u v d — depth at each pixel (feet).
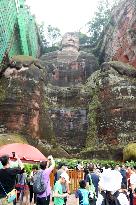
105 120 111.04
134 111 107.96
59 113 123.65
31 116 108.78
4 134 98.68
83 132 120.16
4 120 105.81
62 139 119.85
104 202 23.85
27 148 49.85
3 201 23.09
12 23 125.70
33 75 117.50
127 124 106.63
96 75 136.05
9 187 23.22
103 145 107.04
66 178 34.47
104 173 24.17
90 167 39.50
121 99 111.34
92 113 119.44
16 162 32.01
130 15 146.20
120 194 23.59
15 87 112.06
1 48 110.83
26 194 44.29
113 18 162.91
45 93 124.16
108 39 160.76
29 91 112.78
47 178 30.45
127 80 116.88
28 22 149.69
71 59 155.22
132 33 139.54
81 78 148.36
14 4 127.95
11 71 117.29
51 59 160.45
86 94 128.16
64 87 136.05
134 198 31.81
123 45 144.56
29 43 147.43
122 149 99.81
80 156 104.58
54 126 121.08
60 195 31.94
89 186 35.55
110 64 123.95
